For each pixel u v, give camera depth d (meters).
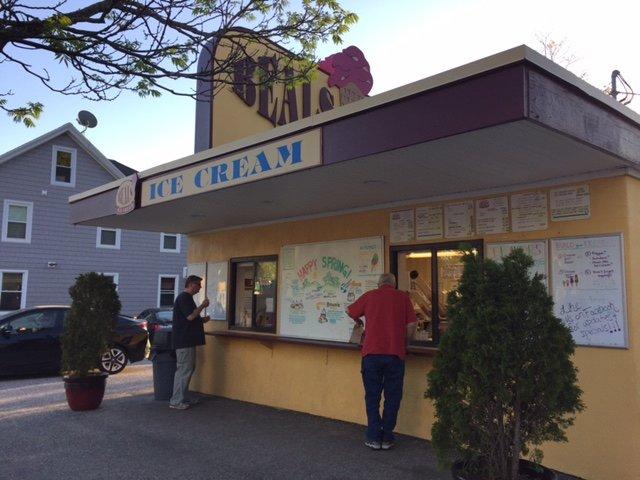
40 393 9.24
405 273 6.43
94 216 7.89
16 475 4.96
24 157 20.66
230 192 5.84
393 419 5.66
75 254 21.52
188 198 6.21
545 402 3.19
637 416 4.50
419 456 5.41
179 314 7.73
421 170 4.83
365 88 9.18
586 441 4.72
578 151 4.16
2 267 19.86
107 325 7.76
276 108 7.71
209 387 8.98
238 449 5.69
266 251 8.21
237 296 8.85
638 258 4.75
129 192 7.00
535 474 3.27
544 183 5.18
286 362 7.72
